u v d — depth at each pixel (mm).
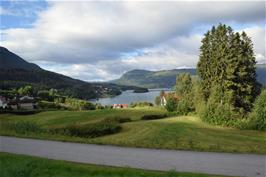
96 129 39750
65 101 145625
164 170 16000
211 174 15242
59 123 59250
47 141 25016
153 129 42531
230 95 60250
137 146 23156
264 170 16312
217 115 48906
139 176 14594
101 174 15078
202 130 42219
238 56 66750
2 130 31344
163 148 22594
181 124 48625
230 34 70750
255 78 68438
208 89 70938
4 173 14898
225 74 67625
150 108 83625
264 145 28328
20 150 21203
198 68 76500
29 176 14859
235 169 16453
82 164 16547
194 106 72625
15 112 89812
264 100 44750
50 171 15461
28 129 33625
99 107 126750
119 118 57094
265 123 43688
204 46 75812
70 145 23281
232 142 31562
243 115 52219
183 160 18516
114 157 19125
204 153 20891
